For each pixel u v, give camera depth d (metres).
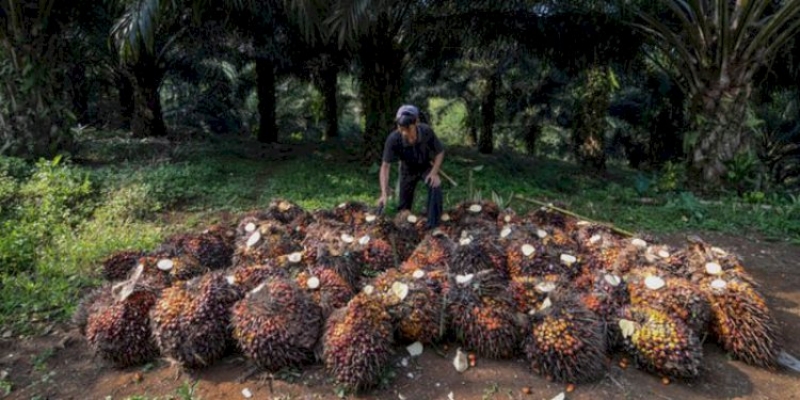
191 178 6.17
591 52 8.28
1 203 4.62
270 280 2.58
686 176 7.41
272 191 5.94
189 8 7.59
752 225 5.11
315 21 4.71
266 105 12.20
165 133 11.45
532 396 2.23
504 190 6.62
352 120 22.05
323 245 3.07
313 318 2.42
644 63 10.75
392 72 7.76
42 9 6.41
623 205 6.26
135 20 4.53
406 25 7.34
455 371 2.39
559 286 2.70
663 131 12.58
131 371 2.43
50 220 4.27
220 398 2.22
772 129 13.14
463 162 10.13
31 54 6.46
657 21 7.17
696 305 2.58
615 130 16.22
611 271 3.05
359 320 2.30
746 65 6.81
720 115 7.05
